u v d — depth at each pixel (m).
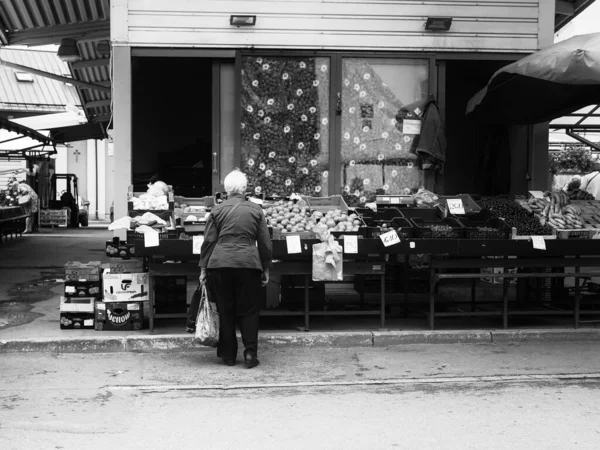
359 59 10.02
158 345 7.35
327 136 10.05
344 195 10.09
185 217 8.47
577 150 22.11
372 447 4.44
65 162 39.91
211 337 6.57
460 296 10.09
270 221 7.81
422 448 4.42
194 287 9.83
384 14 9.98
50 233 23.80
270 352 7.33
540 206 8.96
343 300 9.77
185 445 4.48
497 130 11.32
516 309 9.17
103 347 7.27
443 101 10.20
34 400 5.54
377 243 7.61
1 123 18.91
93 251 16.44
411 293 9.00
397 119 10.12
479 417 5.08
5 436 4.64
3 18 14.08
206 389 5.90
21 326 7.90
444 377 6.31
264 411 5.25
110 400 5.55
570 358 7.10
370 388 5.94
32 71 17.08
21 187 21.92
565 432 4.74
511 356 7.19
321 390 5.87
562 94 9.65
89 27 14.86
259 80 9.91
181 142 12.91
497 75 8.73
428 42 10.06
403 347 7.59
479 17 10.11
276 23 9.85
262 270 6.70
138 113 12.80
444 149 10.14
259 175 9.99
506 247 7.79
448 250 7.70
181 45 9.76
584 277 8.06
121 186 9.76
